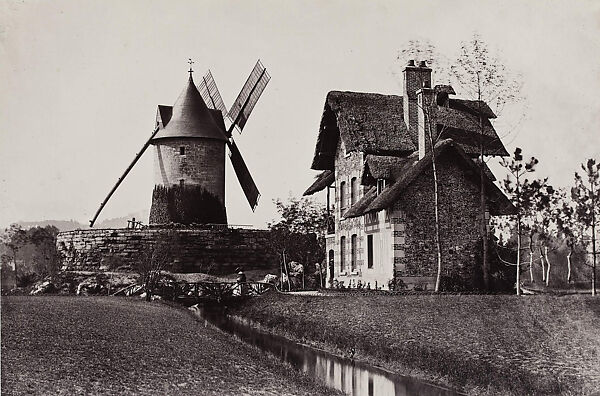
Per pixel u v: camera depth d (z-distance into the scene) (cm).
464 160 3231
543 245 3978
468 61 3594
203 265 4981
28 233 6562
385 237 3262
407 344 2041
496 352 1880
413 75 3672
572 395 1527
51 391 1352
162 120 5344
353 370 1947
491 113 3616
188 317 2852
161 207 5225
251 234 5169
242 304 3625
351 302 2791
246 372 1698
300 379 1698
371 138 3550
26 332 1995
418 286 3177
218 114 5578
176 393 1420
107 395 1355
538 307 2417
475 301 2591
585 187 3397
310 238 4928
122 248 4966
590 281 4012
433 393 1661
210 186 5262
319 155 4041
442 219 3228
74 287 4506
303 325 2622
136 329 2288
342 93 3756
